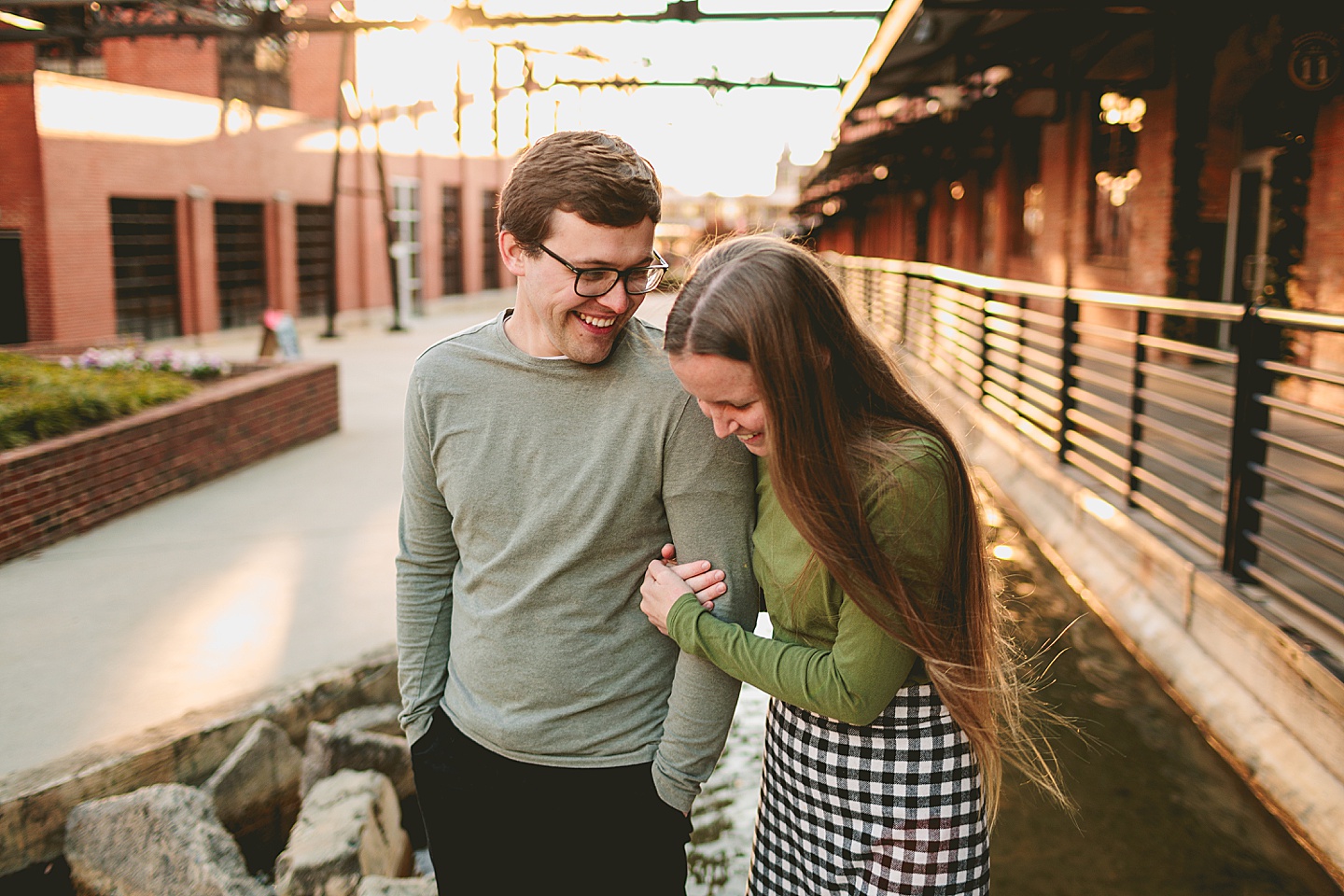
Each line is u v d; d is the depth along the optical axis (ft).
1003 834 10.89
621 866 6.23
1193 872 10.17
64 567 18.78
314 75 82.12
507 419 5.90
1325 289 26.48
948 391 35.50
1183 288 33.24
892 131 58.03
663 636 6.19
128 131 60.64
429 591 6.59
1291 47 24.39
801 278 5.04
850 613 5.20
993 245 57.31
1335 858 9.95
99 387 25.21
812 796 5.73
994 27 32.91
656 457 5.74
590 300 5.49
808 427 4.95
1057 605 17.92
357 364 54.85
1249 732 12.08
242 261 73.36
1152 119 34.65
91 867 9.91
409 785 11.73
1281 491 18.84
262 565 18.94
